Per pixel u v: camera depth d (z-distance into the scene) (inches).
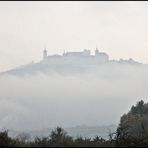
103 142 2154.3
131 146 1862.7
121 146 1796.3
